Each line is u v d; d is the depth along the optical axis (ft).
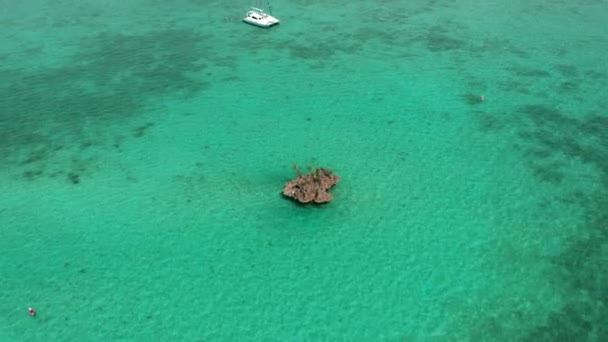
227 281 93.86
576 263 94.73
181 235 104.68
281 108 150.51
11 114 151.84
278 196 114.42
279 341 82.74
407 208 109.60
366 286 91.91
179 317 87.20
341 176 119.65
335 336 83.15
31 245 103.19
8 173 125.18
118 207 112.78
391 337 82.48
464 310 86.58
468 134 135.03
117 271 96.63
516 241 100.27
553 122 138.92
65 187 119.65
